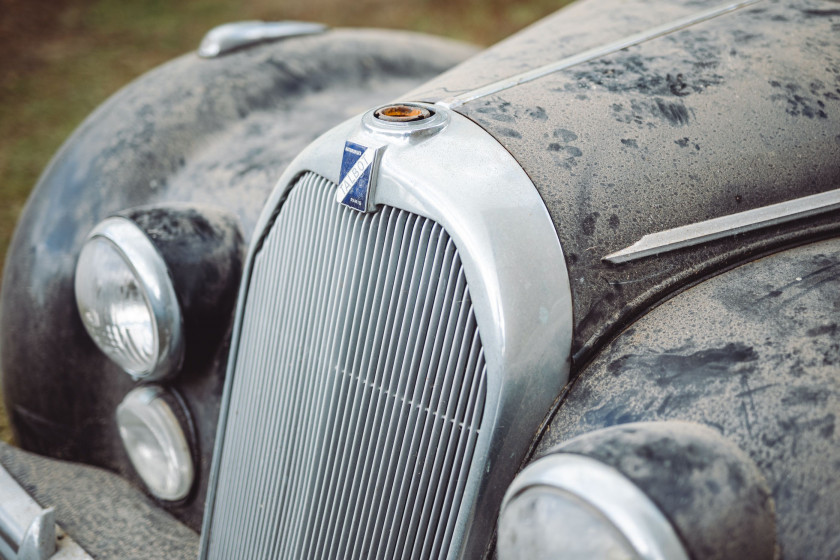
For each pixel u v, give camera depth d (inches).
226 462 77.5
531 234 65.5
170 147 86.3
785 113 73.5
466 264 64.4
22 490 76.8
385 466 68.3
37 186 87.4
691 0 83.9
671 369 63.9
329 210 69.9
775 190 71.6
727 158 71.1
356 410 69.0
